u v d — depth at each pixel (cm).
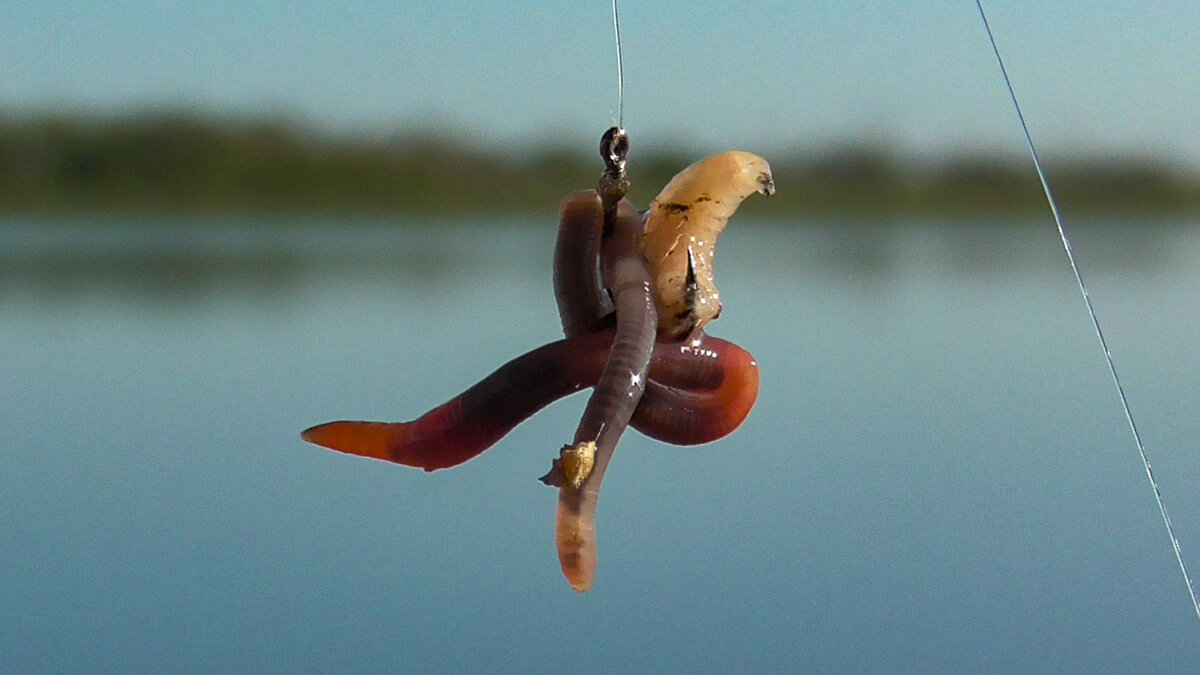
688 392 41
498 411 41
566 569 40
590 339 41
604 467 40
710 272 41
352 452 41
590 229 41
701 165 41
